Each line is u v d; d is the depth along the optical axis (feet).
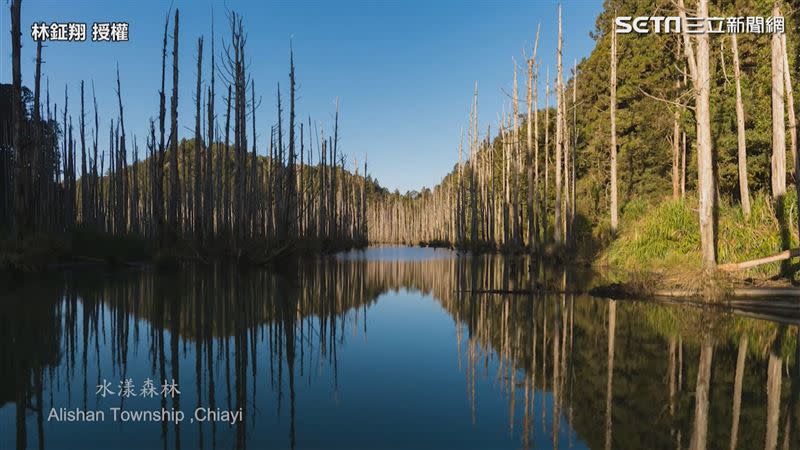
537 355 25.09
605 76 110.52
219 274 63.62
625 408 17.44
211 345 27.50
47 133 108.37
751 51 69.15
